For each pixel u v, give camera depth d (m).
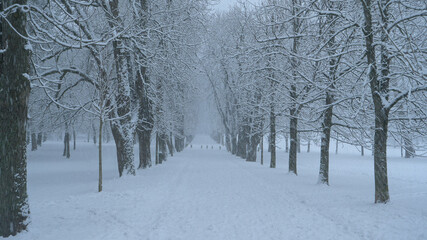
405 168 28.45
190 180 17.36
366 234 7.16
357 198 11.21
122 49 17.33
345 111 16.00
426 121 12.16
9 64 6.83
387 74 10.91
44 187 16.27
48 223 7.99
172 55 20.64
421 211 8.63
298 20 16.80
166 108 31.42
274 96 19.52
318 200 11.23
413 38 10.78
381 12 10.04
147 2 19.42
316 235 7.36
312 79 15.31
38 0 14.01
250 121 32.38
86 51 19.91
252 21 19.56
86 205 10.33
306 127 23.31
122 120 17.62
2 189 6.79
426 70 8.51
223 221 8.80
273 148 24.81
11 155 6.85
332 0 12.39
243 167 25.36
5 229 6.77
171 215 9.47
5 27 6.89
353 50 12.19
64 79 19.72
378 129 10.16
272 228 8.05
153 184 15.09
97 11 17.86
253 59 17.31
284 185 15.01
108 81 13.56
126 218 8.88
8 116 6.81
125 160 17.67
